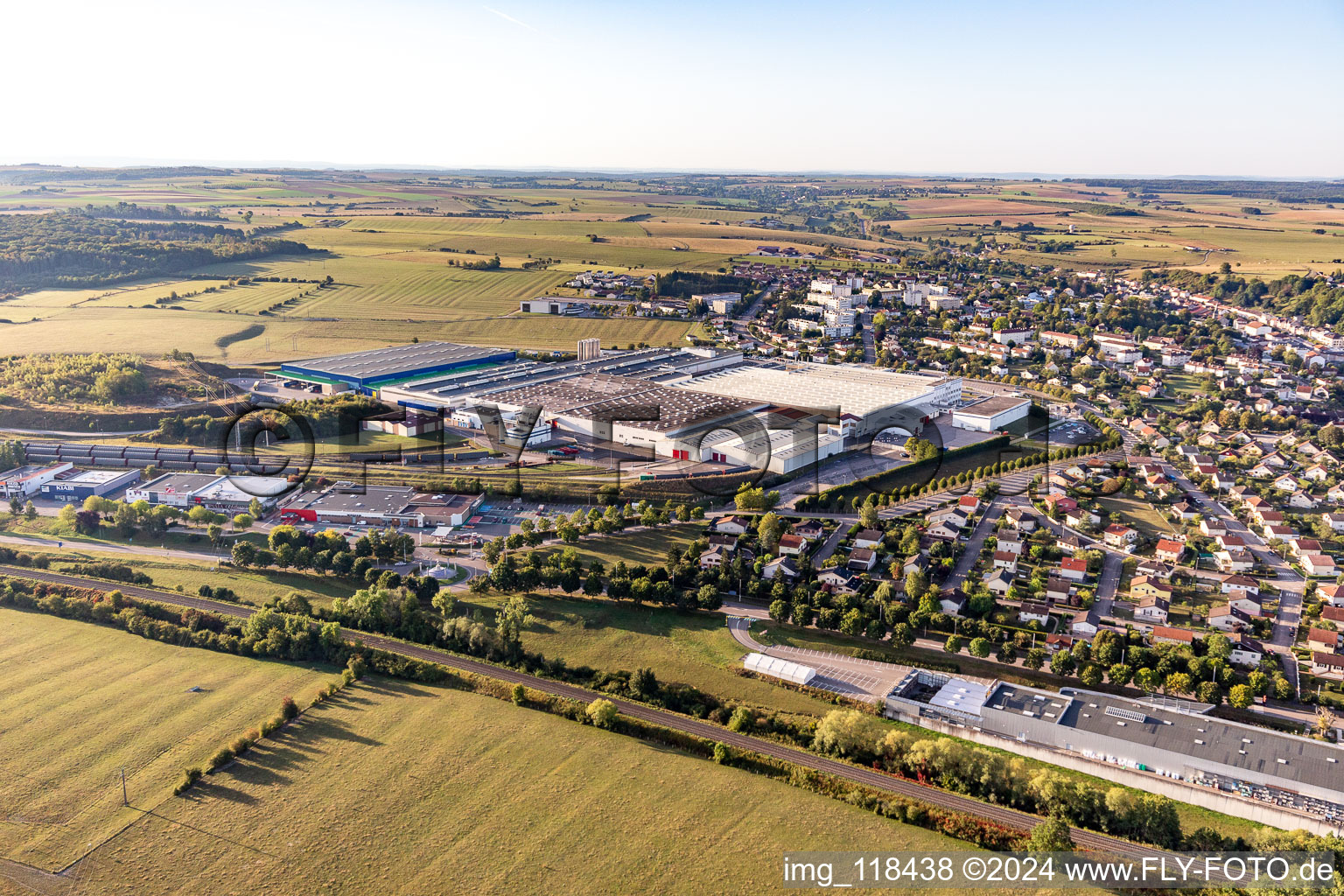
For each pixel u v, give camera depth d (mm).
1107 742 147875
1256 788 137875
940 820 132750
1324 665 175875
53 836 130625
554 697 165500
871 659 182500
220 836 130750
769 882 121500
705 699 167125
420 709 164125
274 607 199500
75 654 181875
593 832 131375
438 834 131250
